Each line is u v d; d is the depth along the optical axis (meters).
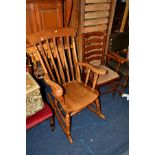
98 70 1.56
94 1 1.74
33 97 1.35
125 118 1.96
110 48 2.17
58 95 1.32
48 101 2.06
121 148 1.63
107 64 2.26
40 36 1.49
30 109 1.38
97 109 1.92
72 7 1.79
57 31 1.57
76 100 1.55
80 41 1.94
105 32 1.97
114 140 1.71
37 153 1.56
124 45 2.28
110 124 1.88
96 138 1.72
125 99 2.24
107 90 2.35
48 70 1.61
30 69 1.86
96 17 1.87
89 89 1.71
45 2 1.61
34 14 1.62
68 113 1.51
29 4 1.55
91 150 1.61
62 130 1.79
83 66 1.84
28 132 1.75
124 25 2.63
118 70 2.10
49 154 1.56
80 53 2.04
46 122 1.87
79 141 1.68
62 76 1.75
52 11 1.70
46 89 2.28
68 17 1.84
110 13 1.94
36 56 1.80
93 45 1.99
